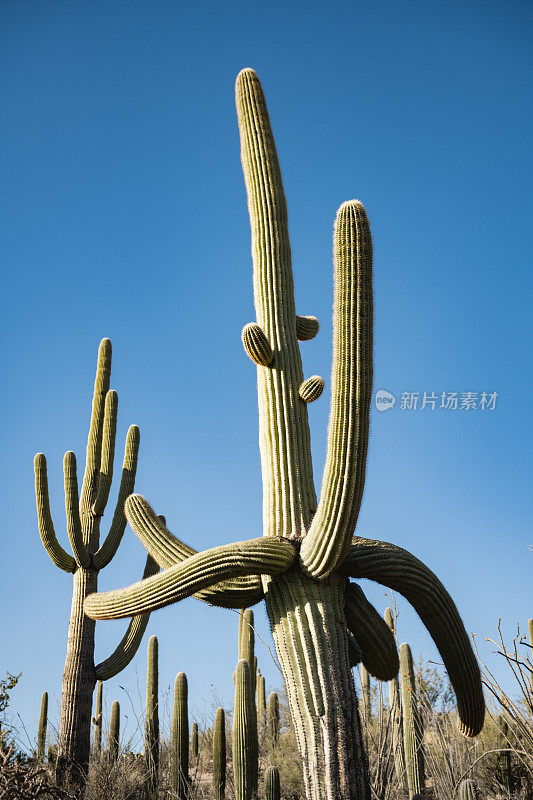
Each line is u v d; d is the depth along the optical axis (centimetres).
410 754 608
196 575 417
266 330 524
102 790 757
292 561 441
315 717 404
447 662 473
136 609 427
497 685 411
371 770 511
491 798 518
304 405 506
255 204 556
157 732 901
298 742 413
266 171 560
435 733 529
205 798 778
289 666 422
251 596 462
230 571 420
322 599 433
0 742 572
